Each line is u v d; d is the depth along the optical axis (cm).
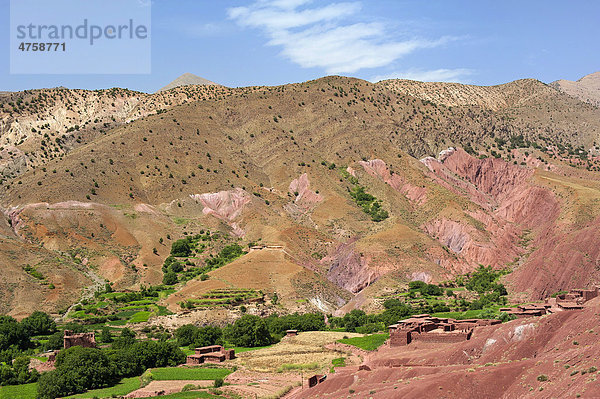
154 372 14388
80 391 13462
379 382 11044
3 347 16825
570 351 9844
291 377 13512
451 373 10100
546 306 15100
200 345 16900
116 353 15012
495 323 13612
